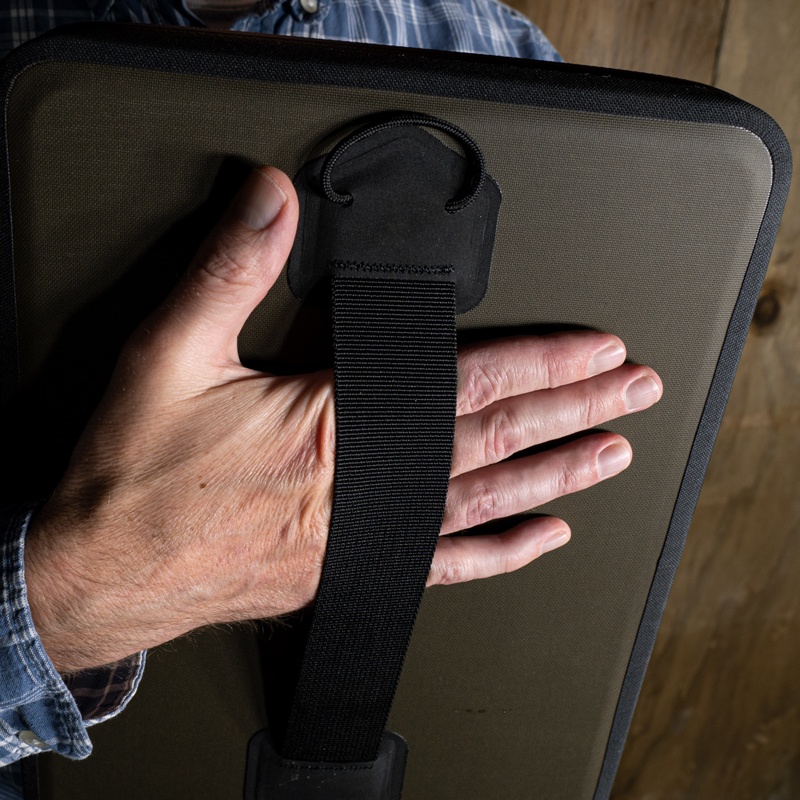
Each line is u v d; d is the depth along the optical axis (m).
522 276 0.43
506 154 0.41
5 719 0.45
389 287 0.41
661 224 0.43
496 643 0.51
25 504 0.43
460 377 0.43
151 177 0.39
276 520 0.42
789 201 0.92
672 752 1.15
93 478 0.41
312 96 0.39
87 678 0.47
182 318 0.39
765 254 0.45
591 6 0.81
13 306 0.42
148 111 0.38
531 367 0.43
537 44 0.77
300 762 0.51
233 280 0.38
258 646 0.49
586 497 0.49
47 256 0.41
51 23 0.64
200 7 0.64
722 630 1.11
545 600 0.50
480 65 0.40
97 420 0.41
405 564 0.44
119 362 0.40
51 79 0.38
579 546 0.50
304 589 0.45
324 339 0.43
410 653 0.50
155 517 0.41
